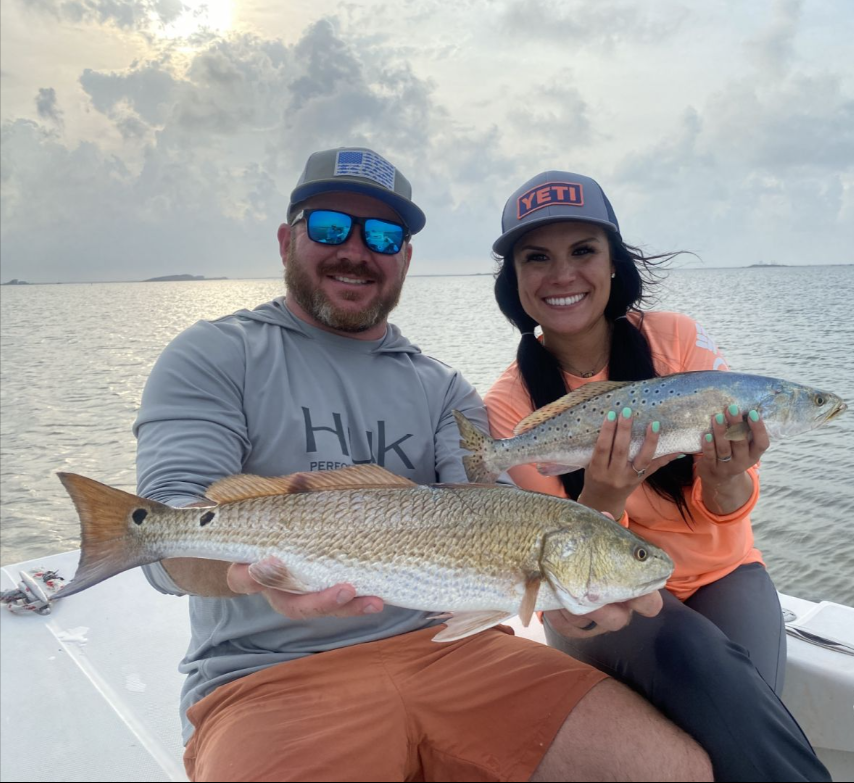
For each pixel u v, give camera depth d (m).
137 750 0.75
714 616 0.86
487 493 0.71
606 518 0.70
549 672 0.71
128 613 1.06
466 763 0.67
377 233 0.87
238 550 0.67
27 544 2.63
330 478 0.71
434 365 0.96
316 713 0.66
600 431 0.81
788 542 2.05
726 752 0.65
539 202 0.93
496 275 1.08
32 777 0.71
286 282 0.91
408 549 0.68
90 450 3.72
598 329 1.02
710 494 0.87
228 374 0.80
